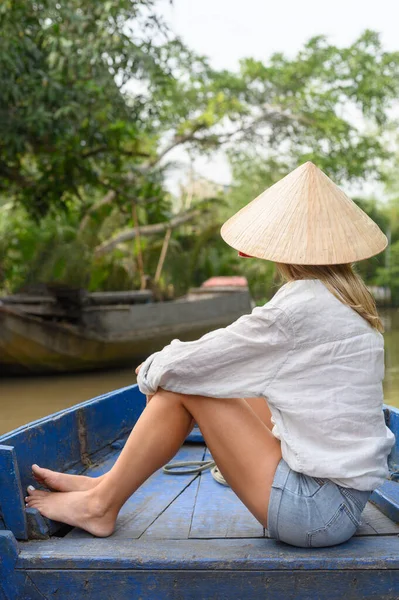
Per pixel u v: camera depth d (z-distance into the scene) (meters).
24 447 2.08
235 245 1.78
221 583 1.61
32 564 1.64
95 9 7.73
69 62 7.60
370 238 1.73
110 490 1.83
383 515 2.05
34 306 9.07
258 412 2.13
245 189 20.98
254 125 15.10
